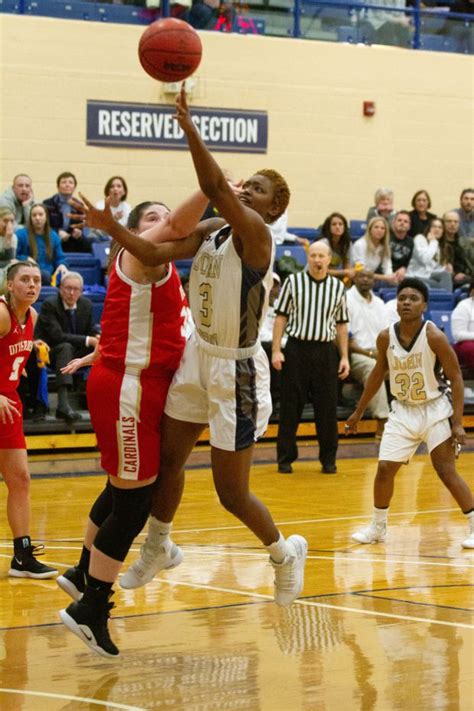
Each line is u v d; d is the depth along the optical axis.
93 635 5.34
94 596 5.36
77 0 16.59
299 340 12.68
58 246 14.41
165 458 5.52
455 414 8.72
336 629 6.09
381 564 7.97
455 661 5.47
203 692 5.01
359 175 18.52
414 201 17.25
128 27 16.78
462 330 15.59
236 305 5.29
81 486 11.59
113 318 5.45
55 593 7.09
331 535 9.16
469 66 19.28
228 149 17.56
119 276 5.44
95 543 5.39
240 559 8.07
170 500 5.66
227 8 17.62
